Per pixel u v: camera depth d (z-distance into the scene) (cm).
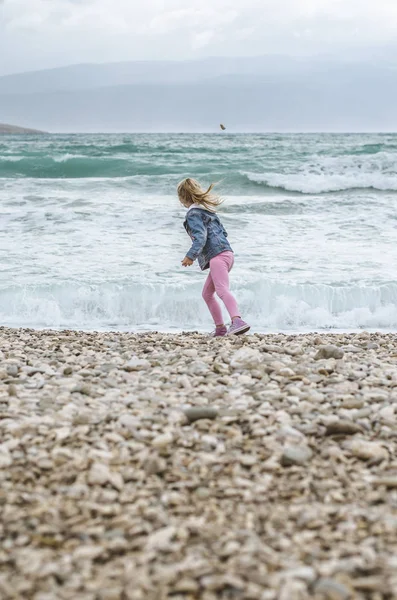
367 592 212
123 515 265
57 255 1023
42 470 307
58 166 2192
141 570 226
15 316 826
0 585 216
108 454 324
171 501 277
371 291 832
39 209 1345
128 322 815
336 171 2175
